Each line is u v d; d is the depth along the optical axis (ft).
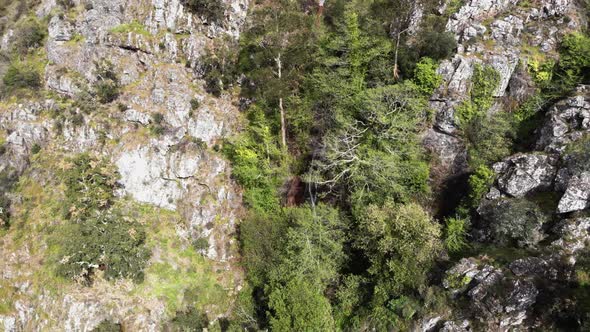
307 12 148.25
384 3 122.72
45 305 116.98
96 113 143.02
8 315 120.57
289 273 106.22
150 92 144.25
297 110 126.93
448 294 89.15
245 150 126.21
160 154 134.92
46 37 171.53
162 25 150.10
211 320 121.39
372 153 109.29
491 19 124.98
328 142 114.01
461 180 113.09
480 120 112.57
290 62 124.57
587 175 89.51
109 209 130.72
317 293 99.66
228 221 131.54
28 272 123.65
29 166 147.33
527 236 90.07
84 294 115.75
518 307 81.56
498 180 102.47
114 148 138.41
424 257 91.25
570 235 86.43
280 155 128.77
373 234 96.63
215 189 132.87
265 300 115.14
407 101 112.78
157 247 128.16
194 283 124.77
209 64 145.59
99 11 157.89
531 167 98.73
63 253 118.32
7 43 182.09
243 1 152.15
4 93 164.55
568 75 113.29
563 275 81.92
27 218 134.10
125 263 119.75
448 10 127.44
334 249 104.68
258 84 130.21
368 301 100.83
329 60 120.16
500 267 86.74
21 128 150.71
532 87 116.57
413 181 111.86
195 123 138.72
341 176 117.08
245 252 122.83
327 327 93.40
